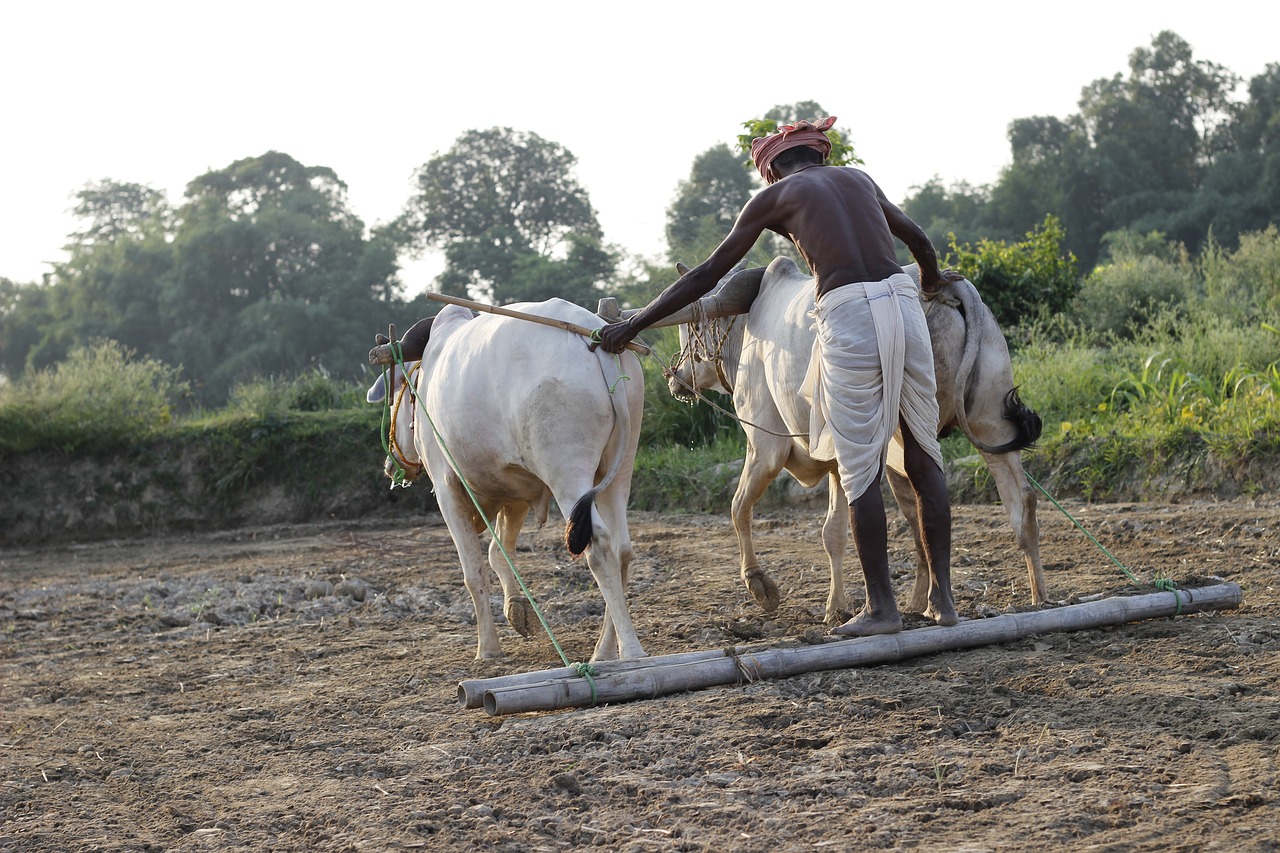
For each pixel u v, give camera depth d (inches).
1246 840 131.7
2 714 248.5
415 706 225.5
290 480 725.9
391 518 703.1
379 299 2169.0
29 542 713.0
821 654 209.8
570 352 221.5
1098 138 2476.6
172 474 732.0
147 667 289.9
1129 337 689.6
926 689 195.8
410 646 289.1
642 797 161.5
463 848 150.8
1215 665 199.6
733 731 183.2
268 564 486.6
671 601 318.0
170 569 512.4
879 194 224.8
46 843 166.4
